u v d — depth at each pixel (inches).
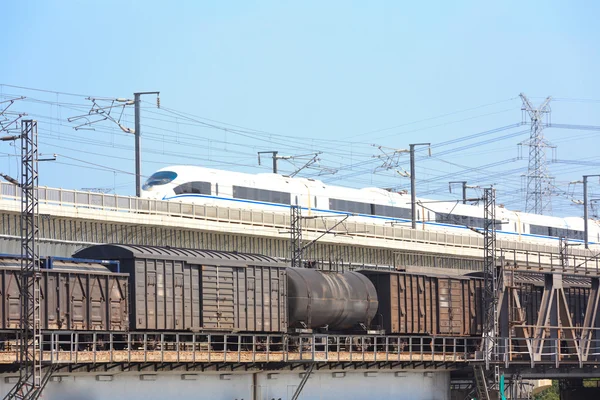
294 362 3875.5
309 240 6097.4
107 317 3489.2
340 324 4360.2
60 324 3339.1
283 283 4106.8
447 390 4758.9
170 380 3555.6
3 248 4473.4
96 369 3292.3
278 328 4069.9
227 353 3619.6
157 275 3666.3
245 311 3946.9
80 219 4758.9
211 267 3843.5
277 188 6392.7
